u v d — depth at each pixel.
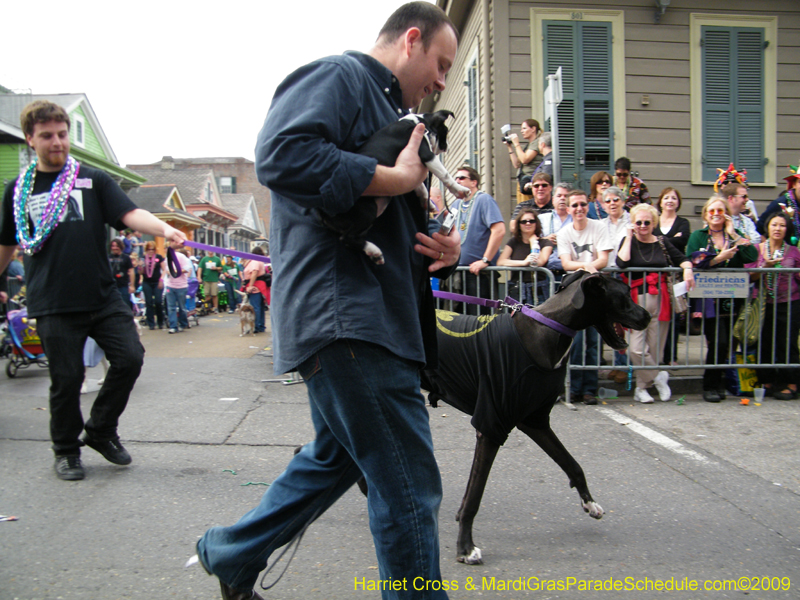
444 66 1.86
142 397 5.40
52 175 3.33
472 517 2.65
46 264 3.27
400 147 1.61
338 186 1.49
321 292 1.62
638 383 5.32
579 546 2.79
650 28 8.56
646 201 6.71
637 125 8.61
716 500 3.29
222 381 6.12
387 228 1.71
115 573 2.46
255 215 45.41
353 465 1.95
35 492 3.23
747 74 8.77
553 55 8.43
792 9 8.77
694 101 8.69
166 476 3.50
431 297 1.93
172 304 10.95
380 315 1.62
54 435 3.40
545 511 3.14
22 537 2.74
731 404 5.23
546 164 6.75
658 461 3.84
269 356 7.83
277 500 1.95
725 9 8.66
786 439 4.28
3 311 9.22
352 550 2.69
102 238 3.37
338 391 1.62
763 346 5.45
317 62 1.64
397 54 1.82
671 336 5.30
